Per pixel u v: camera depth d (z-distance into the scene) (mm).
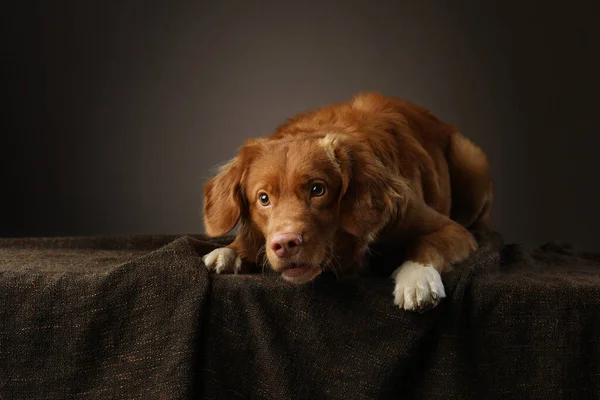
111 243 3932
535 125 6926
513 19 6871
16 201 6922
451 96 6984
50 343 2832
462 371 2695
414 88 7020
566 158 6918
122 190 7012
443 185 3828
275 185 2793
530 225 6977
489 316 2701
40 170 6918
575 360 2668
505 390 2703
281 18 7043
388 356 2668
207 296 2773
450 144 4078
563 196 6941
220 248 3078
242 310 2777
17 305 2844
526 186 6977
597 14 6750
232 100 7090
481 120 6973
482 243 3424
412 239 3096
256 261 3057
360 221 2811
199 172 7082
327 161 2809
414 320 2676
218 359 2789
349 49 7031
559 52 6852
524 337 2697
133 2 6930
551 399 2674
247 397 2791
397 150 3346
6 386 2857
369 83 7035
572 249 4512
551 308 2674
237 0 7043
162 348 2760
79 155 6934
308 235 2666
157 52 6988
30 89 6887
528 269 3457
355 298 2732
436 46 6965
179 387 2672
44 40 6859
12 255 3598
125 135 6988
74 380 2824
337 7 7012
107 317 2811
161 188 7070
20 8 6820
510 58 6910
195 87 7055
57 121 6898
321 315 2727
